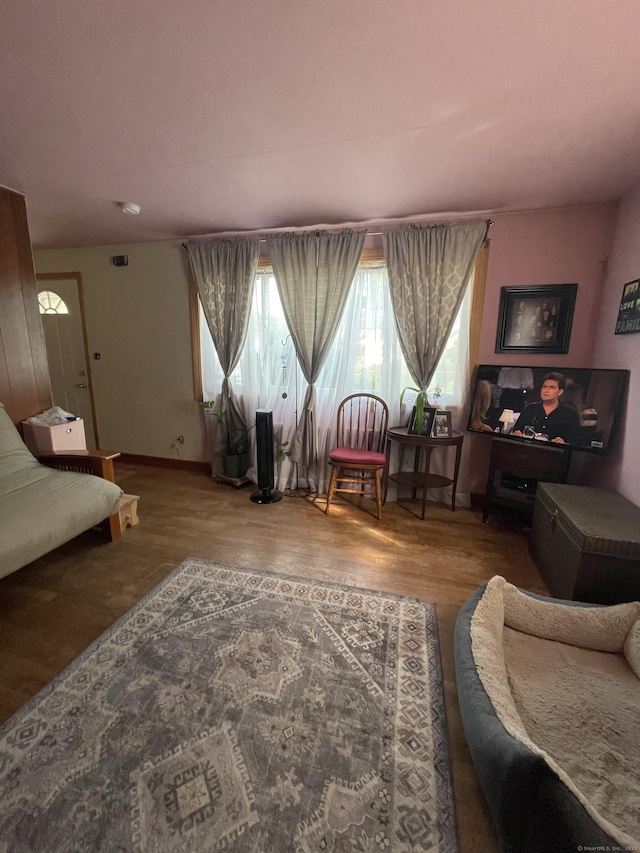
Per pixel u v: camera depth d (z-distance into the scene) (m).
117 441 4.23
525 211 2.67
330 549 2.44
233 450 3.53
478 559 2.35
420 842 0.99
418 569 2.23
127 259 3.73
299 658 1.56
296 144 1.84
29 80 1.39
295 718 1.31
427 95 1.46
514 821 0.89
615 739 1.18
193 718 1.30
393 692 1.42
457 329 2.95
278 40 1.20
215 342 3.46
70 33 1.17
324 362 3.20
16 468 2.31
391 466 3.17
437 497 3.23
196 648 1.60
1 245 2.41
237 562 2.27
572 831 0.79
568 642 1.56
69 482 2.23
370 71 1.34
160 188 2.36
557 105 1.51
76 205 2.66
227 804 1.06
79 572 2.16
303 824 1.02
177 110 1.58
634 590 1.66
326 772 1.15
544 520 2.19
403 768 1.16
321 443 3.35
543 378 2.54
